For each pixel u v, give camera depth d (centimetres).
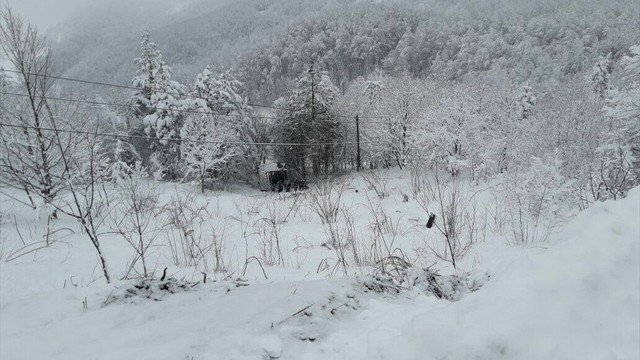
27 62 625
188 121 2670
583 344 159
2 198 1086
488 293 194
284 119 3397
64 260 636
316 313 287
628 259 182
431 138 1780
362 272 557
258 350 232
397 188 1656
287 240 855
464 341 174
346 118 3450
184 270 596
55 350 234
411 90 2661
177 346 234
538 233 759
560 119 1369
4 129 830
